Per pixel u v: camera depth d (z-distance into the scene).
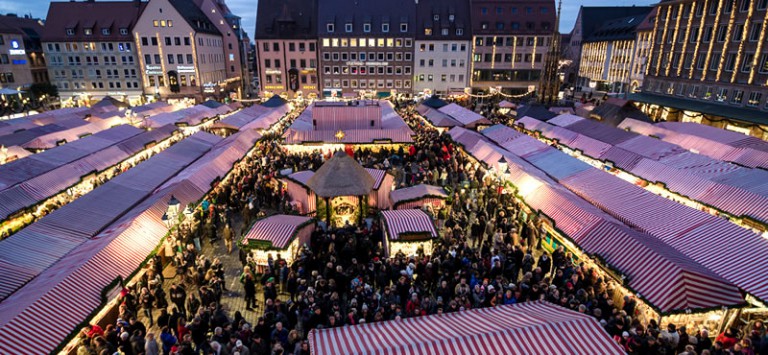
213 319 12.40
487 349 8.52
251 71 105.75
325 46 70.50
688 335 11.53
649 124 32.16
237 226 21.56
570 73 94.69
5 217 19.30
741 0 37.06
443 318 10.29
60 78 67.62
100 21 66.94
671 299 12.33
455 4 73.06
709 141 26.23
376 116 37.00
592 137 30.86
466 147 30.66
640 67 67.06
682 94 44.75
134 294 14.02
